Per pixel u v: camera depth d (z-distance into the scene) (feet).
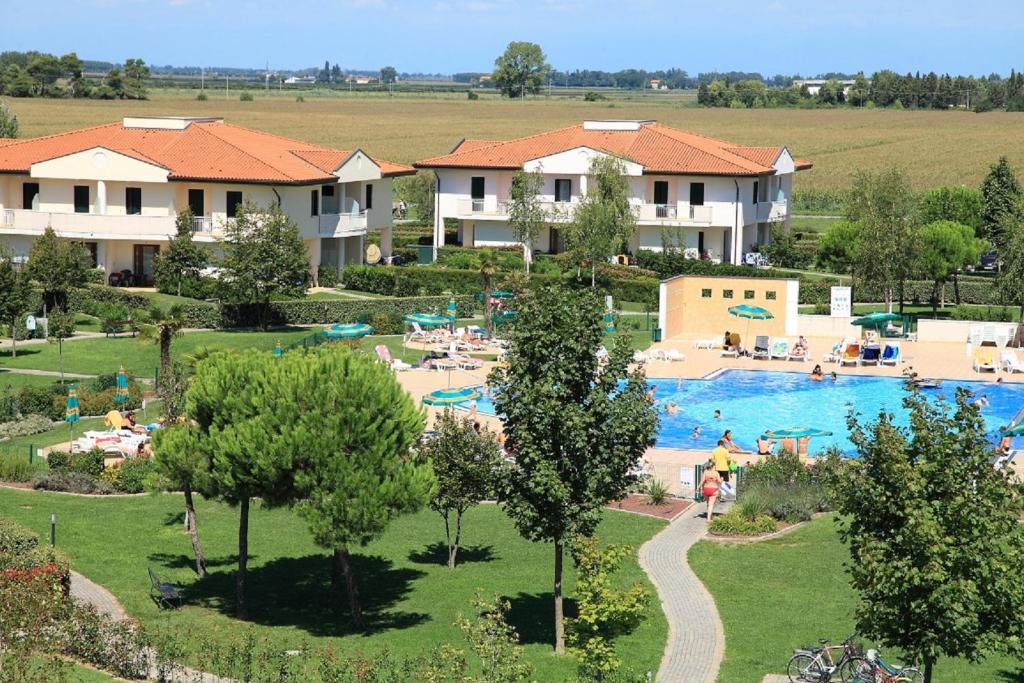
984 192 426.92
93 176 341.41
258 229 301.84
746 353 291.79
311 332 299.99
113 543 168.04
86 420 231.30
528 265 362.74
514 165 397.19
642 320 324.19
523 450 134.31
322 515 139.54
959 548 105.60
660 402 250.78
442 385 256.11
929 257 321.11
